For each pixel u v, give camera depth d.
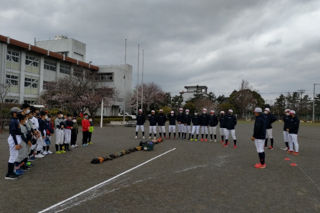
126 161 9.27
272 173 7.66
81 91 34.41
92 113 36.88
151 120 17.34
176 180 6.73
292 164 8.95
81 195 5.43
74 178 6.80
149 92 53.09
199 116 16.80
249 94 63.28
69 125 11.41
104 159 9.18
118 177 6.97
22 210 4.55
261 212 4.63
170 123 18.27
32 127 8.84
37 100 34.50
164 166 8.47
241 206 4.91
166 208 4.75
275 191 5.89
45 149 11.06
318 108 71.12
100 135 19.66
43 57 38.78
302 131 28.98
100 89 38.97
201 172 7.67
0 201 4.98
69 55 48.81
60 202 4.99
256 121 8.55
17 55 34.97
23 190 5.72
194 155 10.76
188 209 4.71
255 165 8.53
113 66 49.22
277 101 78.38
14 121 6.68
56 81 35.56
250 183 6.54
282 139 19.02
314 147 14.16
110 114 49.12
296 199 5.35
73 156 10.14
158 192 5.71
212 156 10.56
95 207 4.75
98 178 6.84
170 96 67.75
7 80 33.34
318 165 8.98
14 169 7.22
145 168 8.12
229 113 13.91
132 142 15.12
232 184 6.43
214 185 6.32
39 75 38.25
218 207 4.84
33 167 8.10
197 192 5.75
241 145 14.55
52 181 6.50
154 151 11.80
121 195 5.47
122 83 50.69
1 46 31.91
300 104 73.31
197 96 72.19
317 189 6.08
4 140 14.77
